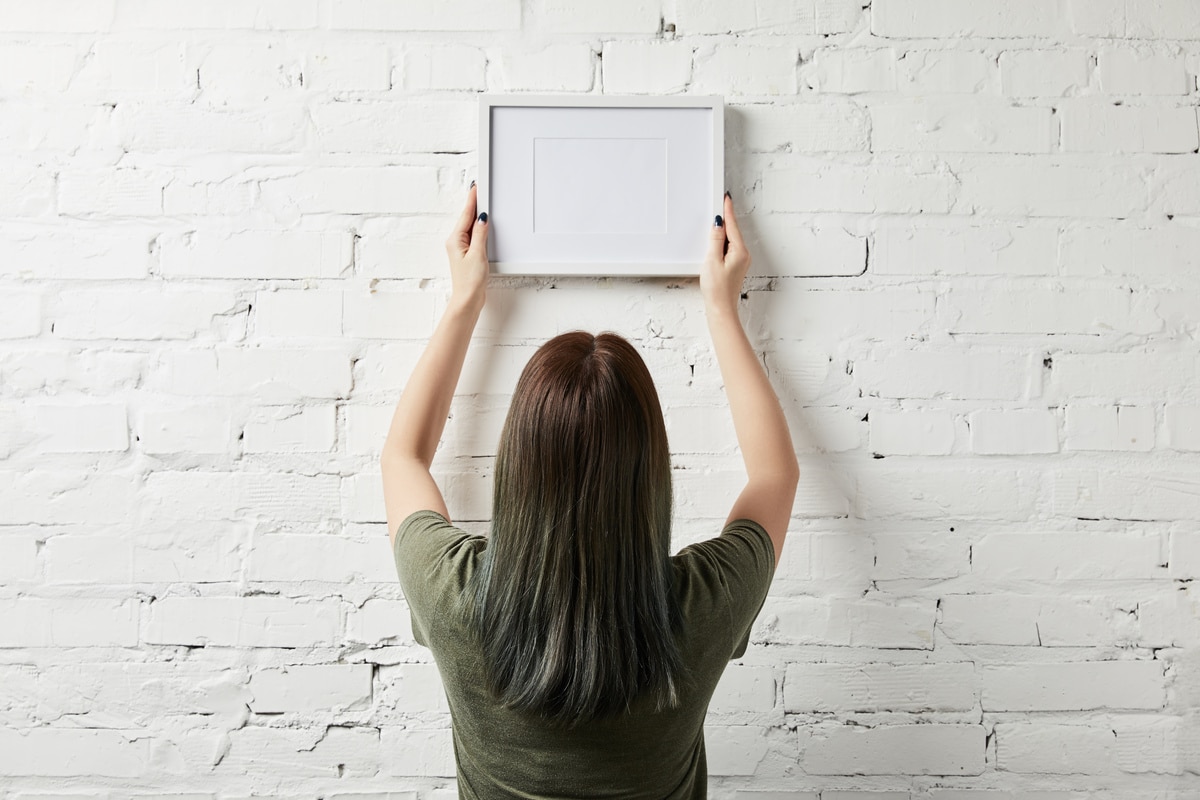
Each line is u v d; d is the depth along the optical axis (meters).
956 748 1.11
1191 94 1.10
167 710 1.10
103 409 1.09
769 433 0.94
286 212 1.10
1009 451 1.10
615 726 0.74
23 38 1.09
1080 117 1.10
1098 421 1.10
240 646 1.10
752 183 1.11
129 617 1.09
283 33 1.10
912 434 1.11
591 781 0.75
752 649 1.11
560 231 1.08
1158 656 1.10
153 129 1.09
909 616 1.11
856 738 1.11
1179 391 1.10
